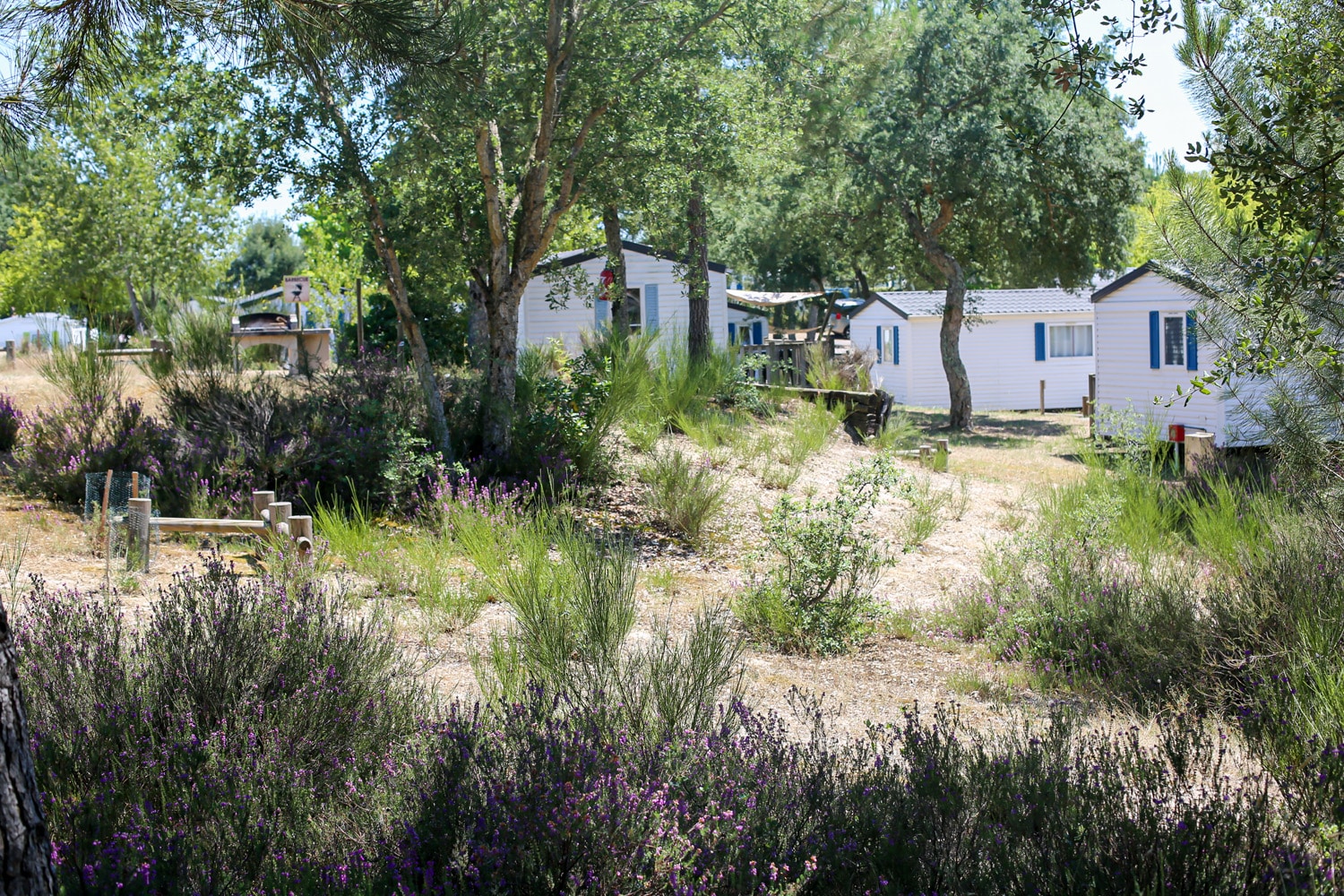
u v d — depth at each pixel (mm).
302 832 3436
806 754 4109
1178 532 9945
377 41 5719
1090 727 5555
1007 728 5500
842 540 7758
